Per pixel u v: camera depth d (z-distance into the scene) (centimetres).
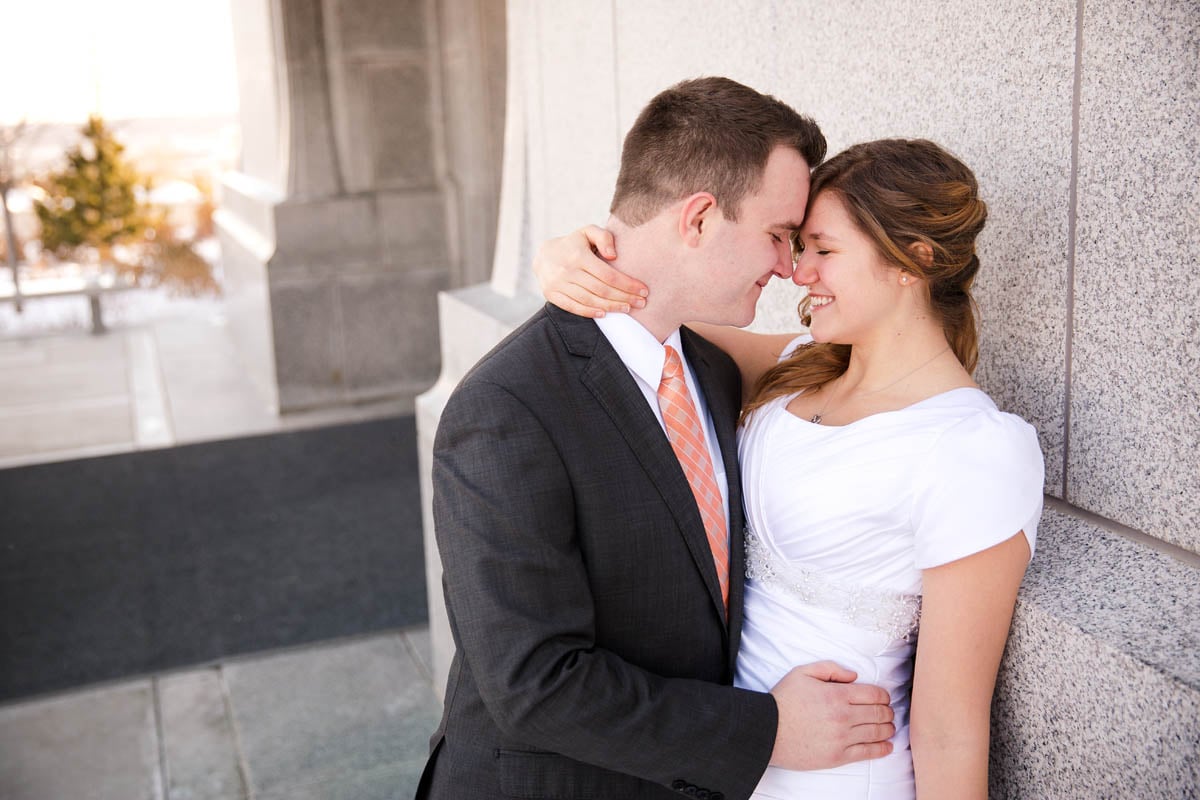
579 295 161
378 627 443
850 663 162
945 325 165
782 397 180
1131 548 163
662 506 158
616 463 157
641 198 162
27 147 1196
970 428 150
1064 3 166
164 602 472
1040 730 157
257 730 369
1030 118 176
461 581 152
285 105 738
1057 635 151
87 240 1191
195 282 1208
